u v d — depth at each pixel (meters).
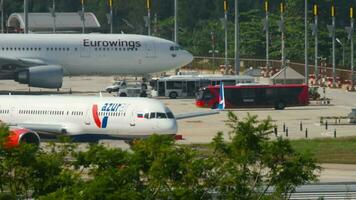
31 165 105.38
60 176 104.81
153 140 108.50
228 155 109.19
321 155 195.38
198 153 108.69
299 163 109.19
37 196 104.06
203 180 106.06
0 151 105.62
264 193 108.56
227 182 105.94
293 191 111.25
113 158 105.94
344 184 153.62
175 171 104.44
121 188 100.94
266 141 110.12
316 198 142.12
